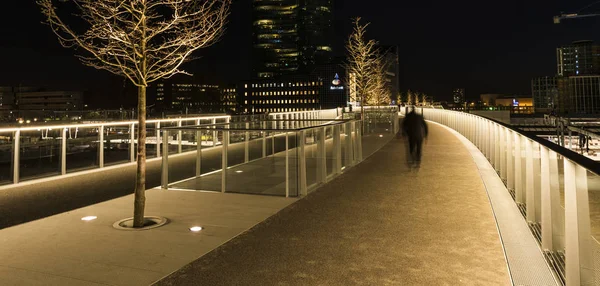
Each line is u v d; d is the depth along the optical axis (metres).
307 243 4.76
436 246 4.57
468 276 3.78
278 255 4.39
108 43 6.10
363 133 19.69
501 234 4.88
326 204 6.66
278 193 7.69
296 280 3.74
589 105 189.25
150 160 13.91
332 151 9.84
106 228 5.48
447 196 6.94
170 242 4.88
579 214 3.02
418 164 10.52
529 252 4.29
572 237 3.18
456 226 5.29
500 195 6.91
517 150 6.21
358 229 5.26
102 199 8.02
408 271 3.91
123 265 4.16
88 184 9.63
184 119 16.69
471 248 4.49
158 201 7.07
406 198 6.88
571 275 3.18
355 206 6.46
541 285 3.54
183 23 6.64
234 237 5.04
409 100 124.19
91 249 4.64
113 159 13.41
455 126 24.39
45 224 5.68
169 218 5.97
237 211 6.33
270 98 158.25
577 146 15.77
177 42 6.58
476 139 14.73
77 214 6.23
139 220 5.55
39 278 3.85
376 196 7.10
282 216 6.00
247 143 13.12
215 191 7.93
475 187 7.60
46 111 22.16
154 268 4.07
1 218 6.57
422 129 11.26
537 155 5.18
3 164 11.36
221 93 177.75
